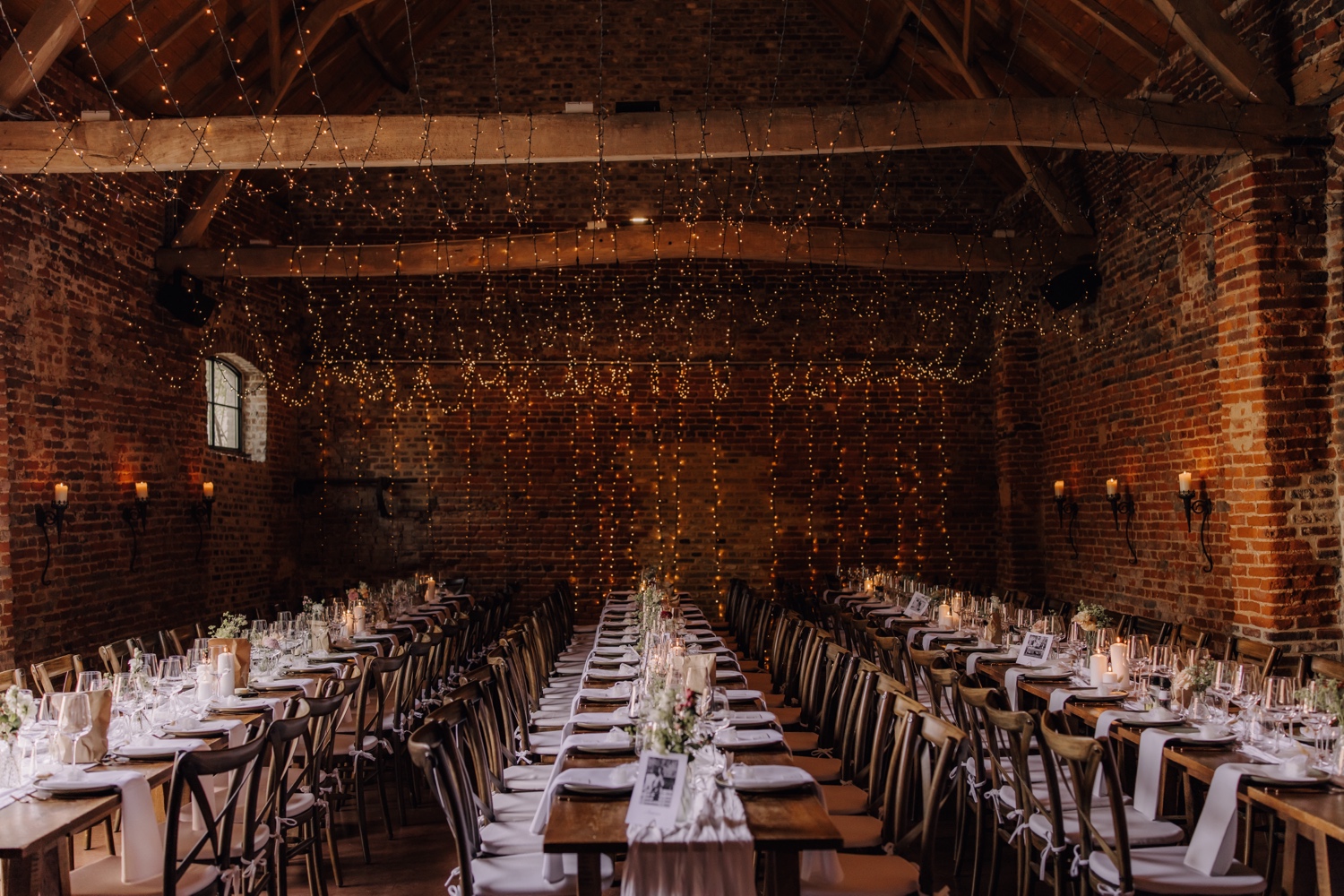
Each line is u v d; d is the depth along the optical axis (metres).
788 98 11.73
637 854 2.88
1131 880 3.38
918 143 7.16
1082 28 8.59
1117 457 9.41
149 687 4.75
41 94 6.90
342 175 11.64
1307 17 6.70
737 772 3.42
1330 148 6.88
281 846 4.16
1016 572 11.19
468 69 11.72
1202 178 7.66
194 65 8.62
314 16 8.95
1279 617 6.75
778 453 11.71
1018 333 11.31
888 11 10.65
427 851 5.33
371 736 5.61
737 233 9.61
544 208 11.68
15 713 3.65
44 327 7.30
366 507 11.58
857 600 10.00
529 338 11.69
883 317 11.79
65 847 3.42
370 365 11.62
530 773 4.73
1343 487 6.74
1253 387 6.92
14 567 6.90
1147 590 8.91
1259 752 3.86
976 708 4.57
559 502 11.63
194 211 9.08
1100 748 3.35
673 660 4.40
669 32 11.81
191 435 9.36
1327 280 6.90
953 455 11.73
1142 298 8.83
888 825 3.79
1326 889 3.34
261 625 7.15
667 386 11.71
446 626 7.04
